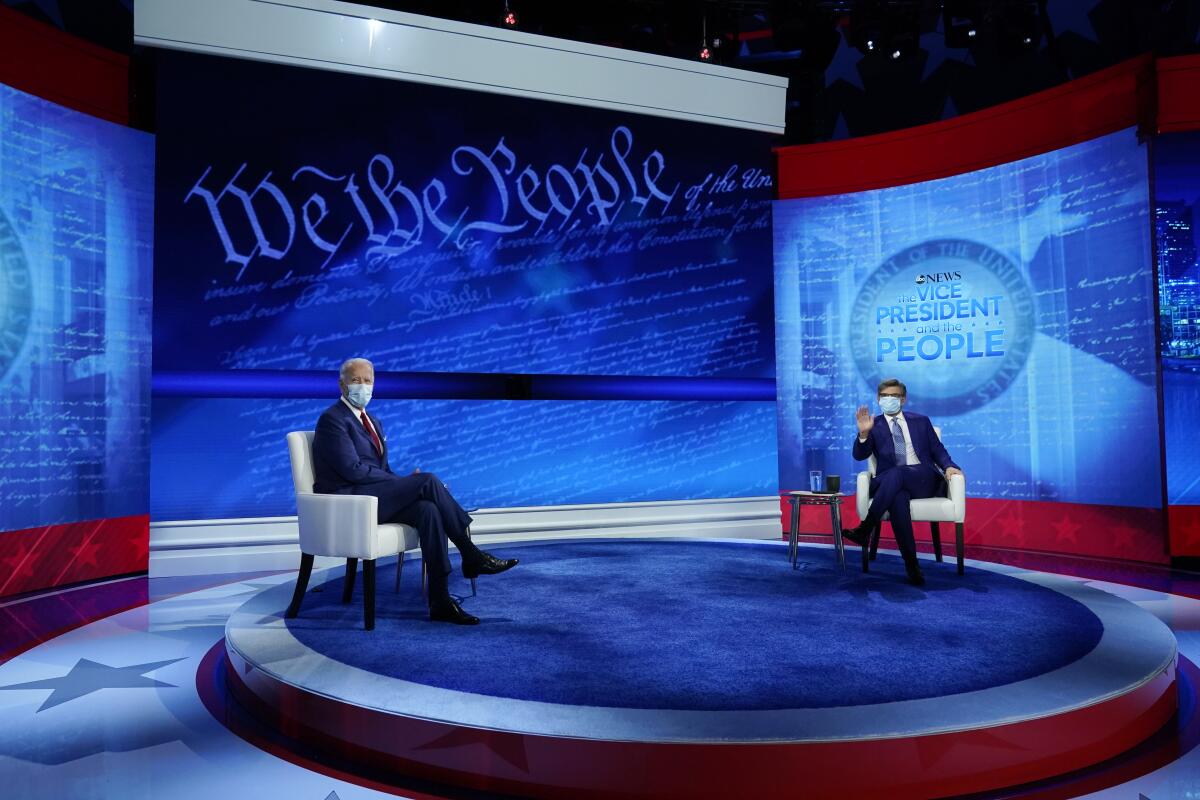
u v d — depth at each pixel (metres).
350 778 2.10
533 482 6.07
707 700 2.18
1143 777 2.06
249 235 5.39
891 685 2.30
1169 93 5.21
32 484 4.75
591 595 3.73
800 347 6.91
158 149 5.21
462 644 2.84
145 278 5.37
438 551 3.27
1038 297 5.92
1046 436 5.89
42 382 4.80
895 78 7.19
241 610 3.51
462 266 5.88
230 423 5.36
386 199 5.71
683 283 6.46
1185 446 5.24
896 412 4.47
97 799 1.96
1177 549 5.22
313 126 5.55
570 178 6.18
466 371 5.87
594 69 6.18
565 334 6.13
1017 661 2.54
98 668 3.13
